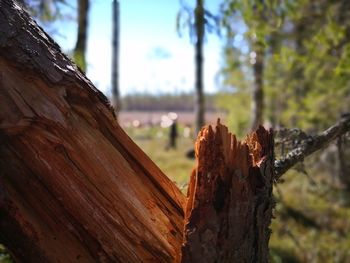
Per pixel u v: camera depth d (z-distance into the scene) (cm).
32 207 65
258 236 69
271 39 242
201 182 66
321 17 244
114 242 66
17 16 68
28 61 66
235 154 68
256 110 511
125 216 68
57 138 65
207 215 65
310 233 377
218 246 65
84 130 68
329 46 207
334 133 112
